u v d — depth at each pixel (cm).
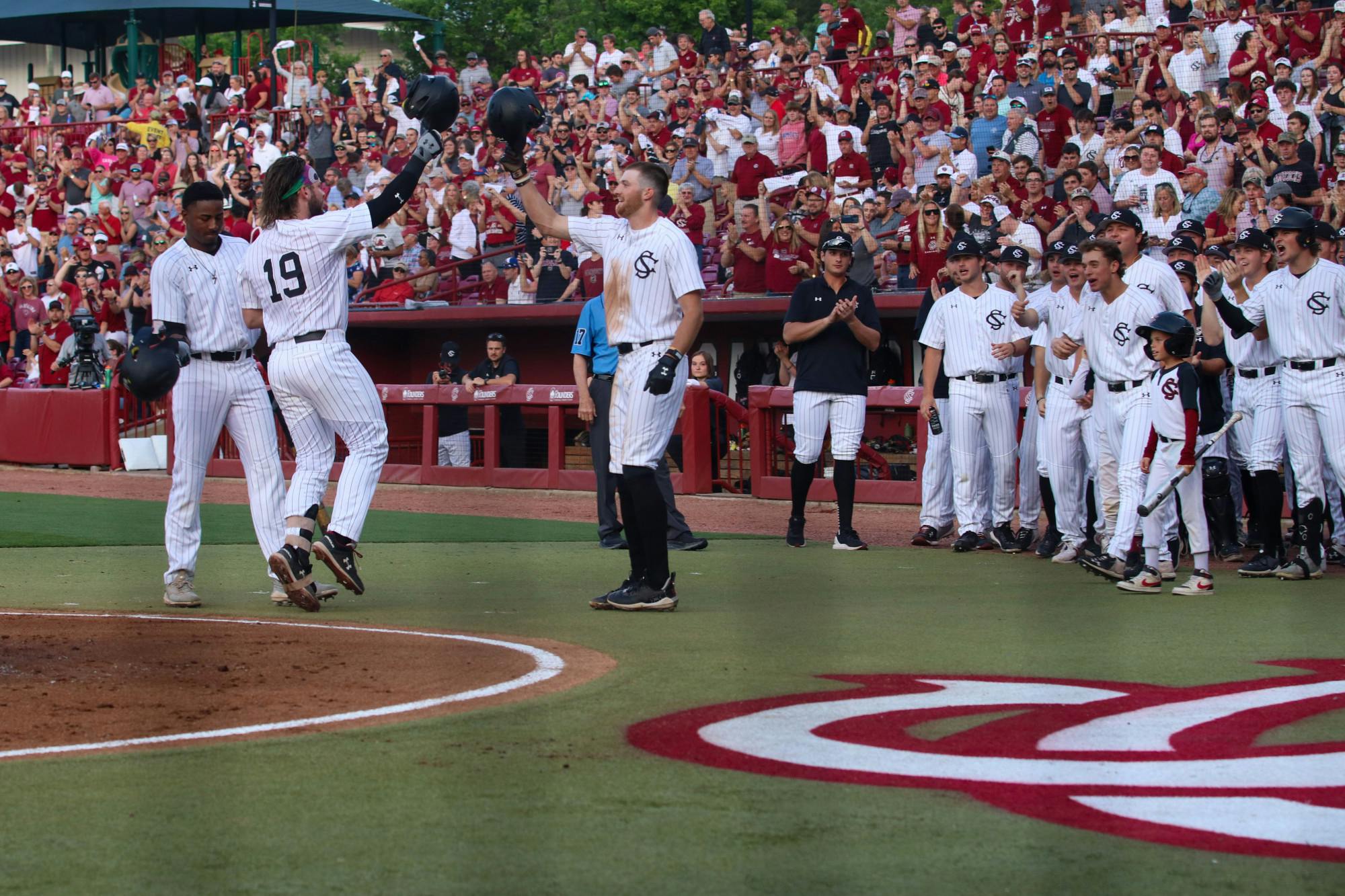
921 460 2231
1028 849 493
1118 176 2516
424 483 2716
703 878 462
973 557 1591
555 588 1292
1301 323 1319
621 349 1106
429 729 677
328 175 3641
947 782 580
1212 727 681
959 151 2739
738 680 802
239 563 1534
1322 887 454
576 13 7319
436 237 3438
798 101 3142
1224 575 1406
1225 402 1617
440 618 1083
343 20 5291
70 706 735
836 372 1669
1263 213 2223
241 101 4462
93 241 3606
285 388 1136
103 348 3212
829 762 612
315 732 672
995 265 1891
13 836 509
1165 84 2773
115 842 501
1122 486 1273
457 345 3100
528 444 2609
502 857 482
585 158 3394
